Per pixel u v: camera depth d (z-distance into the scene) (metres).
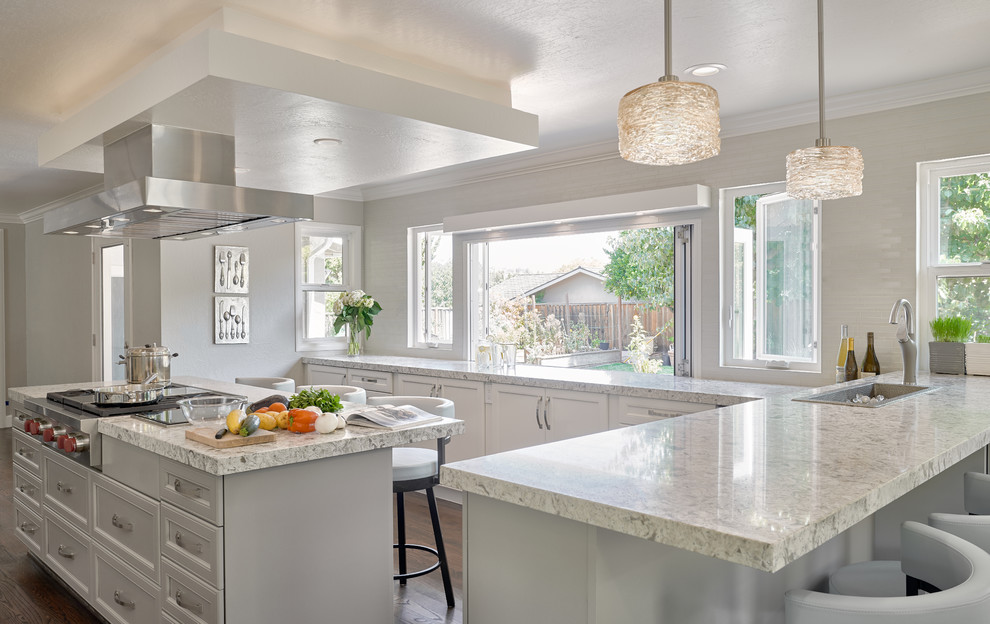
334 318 6.59
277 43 2.78
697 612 1.64
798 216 4.02
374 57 3.08
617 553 1.44
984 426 2.10
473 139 3.32
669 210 4.43
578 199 4.98
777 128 4.02
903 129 3.59
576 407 4.25
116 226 3.54
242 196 3.01
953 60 3.21
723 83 3.53
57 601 3.35
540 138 4.68
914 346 3.10
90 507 3.07
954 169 3.52
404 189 6.24
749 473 1.55
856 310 3.75
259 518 2.34
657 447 1.85
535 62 3.23
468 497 1.68
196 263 5.67
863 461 1.65
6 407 7.86
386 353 6.49
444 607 3.22
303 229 6.38
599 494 1.38
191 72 2.49
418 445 5.15
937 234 3.60
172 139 3.05
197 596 2.34
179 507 2.45
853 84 3.55
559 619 1.47
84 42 2.98
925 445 1.83
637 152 1.93
